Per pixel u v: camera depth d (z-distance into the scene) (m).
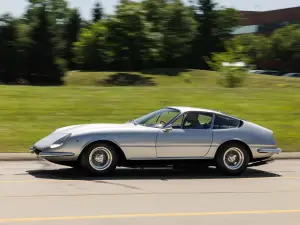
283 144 21.97
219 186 12.69
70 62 138.88
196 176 14.32
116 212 9.41
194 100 32.09
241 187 12.64
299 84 87.06
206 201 10.71
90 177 13.39
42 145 13.41
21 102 28.88
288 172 15.73
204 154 14.14
